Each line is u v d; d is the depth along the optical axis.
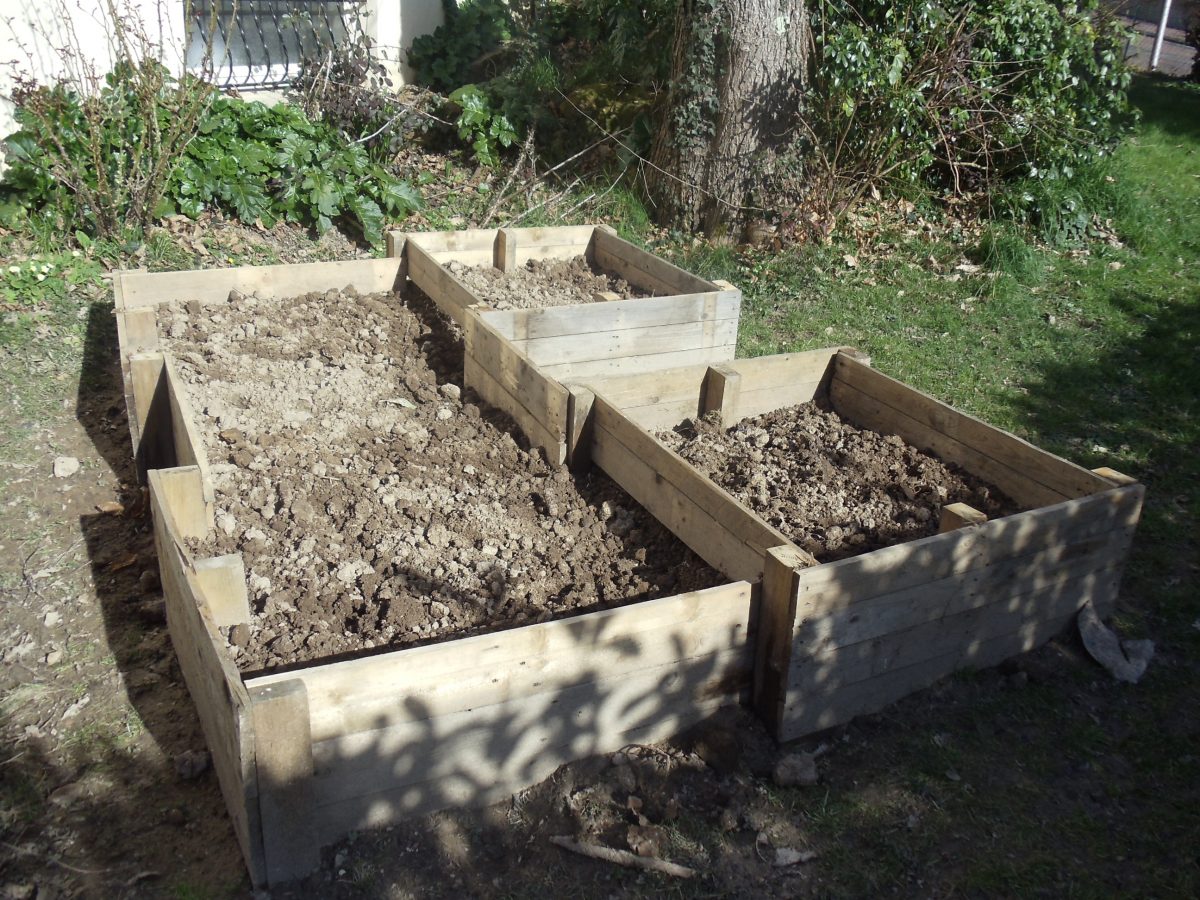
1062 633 4.10
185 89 7.14
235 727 2.68
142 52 7.35
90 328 6.29
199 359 5.56
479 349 5.54
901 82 8.53
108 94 7.18
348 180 7.97
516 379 5.16
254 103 7.96
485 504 4.58
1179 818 3.32
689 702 3.46
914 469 4.97
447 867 2.99
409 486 4.68
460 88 9.47
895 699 3.72
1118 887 3.06
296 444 4.96
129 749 3.41
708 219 8.45
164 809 3.19
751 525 3.72
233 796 2.96
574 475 4.90
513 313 5.57
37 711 3.58
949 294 7.77
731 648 3.47
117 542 4.55
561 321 5.72
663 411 5.37
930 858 3.13
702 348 6.23
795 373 5.59
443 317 6.46
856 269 8.08
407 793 3.04
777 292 7.62
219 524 4.23
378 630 3.69
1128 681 3.91
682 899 2.96
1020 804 3.34
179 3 8.07
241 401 5.30
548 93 9.64
